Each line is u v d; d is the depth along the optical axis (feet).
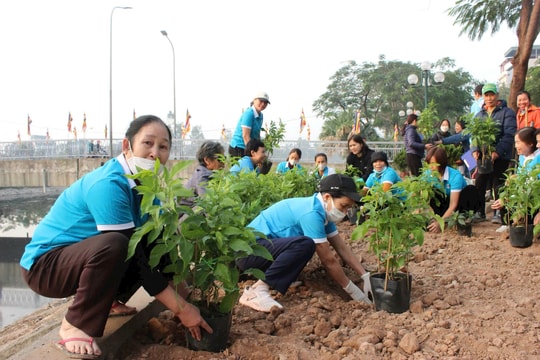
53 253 8.67
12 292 41.11
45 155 88.84
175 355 9.16
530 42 35.35
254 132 26.11
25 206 87.20
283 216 12.83
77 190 8.90
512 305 12.07
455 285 13.99
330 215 12.52
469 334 10.19
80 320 8.34
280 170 28.58
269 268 11.97
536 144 20.10
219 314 9.42
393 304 11.64
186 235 8.76
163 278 8.85
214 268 8.91
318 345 10.03
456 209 21.31
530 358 9.12
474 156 23.22
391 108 141.90
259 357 9.14
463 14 47.57
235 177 16.02
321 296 13.20
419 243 11.60
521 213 18.17
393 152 73.05
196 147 83.30
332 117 149.18
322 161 27.63
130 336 10.02
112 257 8.14
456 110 137.18
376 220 11.59
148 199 8.18
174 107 99.14
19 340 11.14
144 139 9.09
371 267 16.30
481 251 18.02
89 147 88.17
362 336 10.05
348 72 150.61
